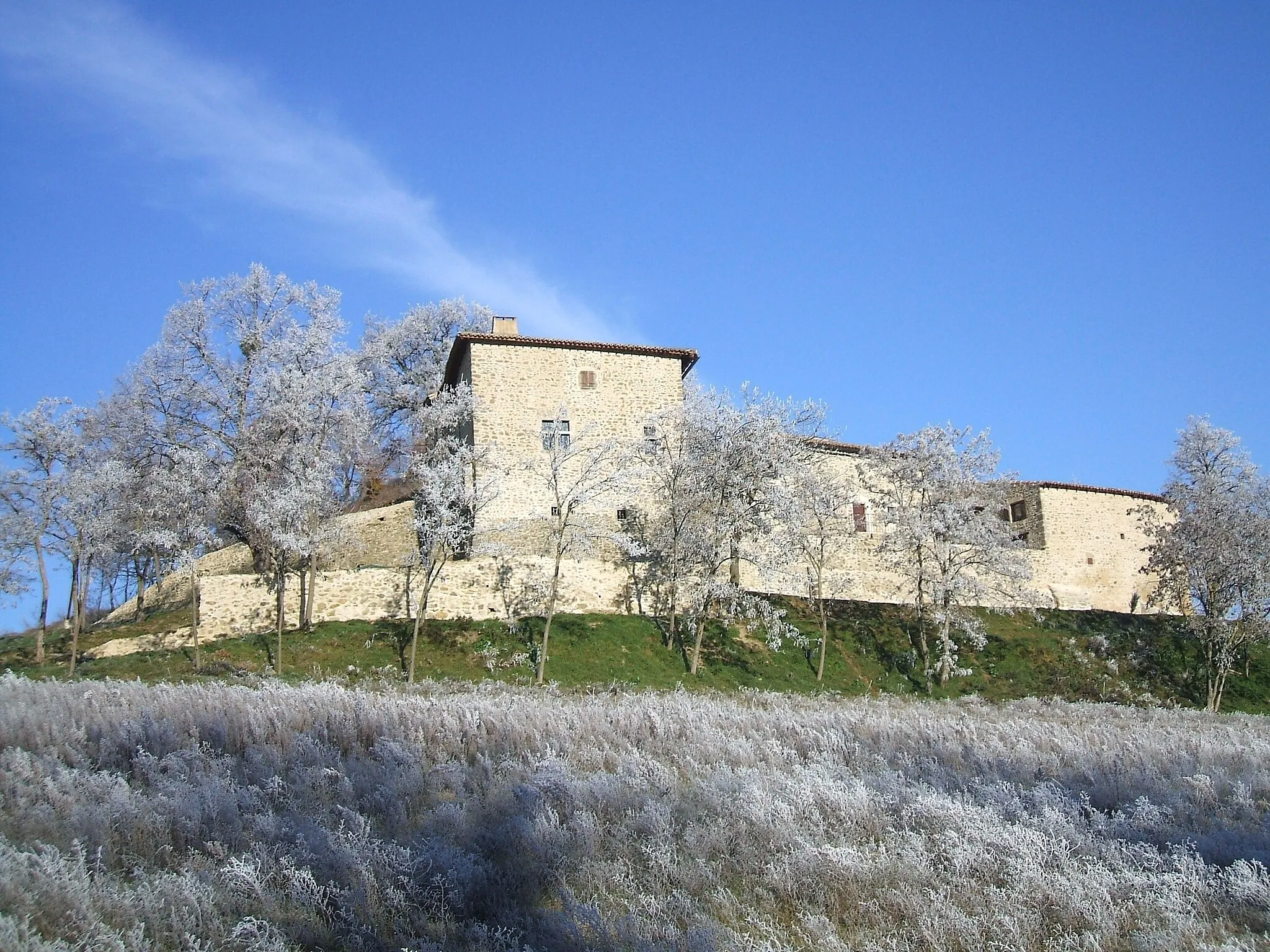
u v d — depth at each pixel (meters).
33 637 39.09
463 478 36.59
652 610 38.06
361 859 9.13
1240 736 21.00
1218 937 8.46
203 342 42.78
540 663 31.73
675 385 42.72
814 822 11.10
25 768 11.70
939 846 10.37
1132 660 39.66
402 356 56.16
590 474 38.69
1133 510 46.59
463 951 7.74
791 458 38.50
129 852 9.48
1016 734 18.80
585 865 9.60
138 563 41.94
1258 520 39.62
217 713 16.00
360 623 34.50
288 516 33.50
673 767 14.27
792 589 41.97
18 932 6.89
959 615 37.62
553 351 41.62
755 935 8.16
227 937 7.64
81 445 34.94
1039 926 8.62
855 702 28.66
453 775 12.95
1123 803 13.21
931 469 40.50
